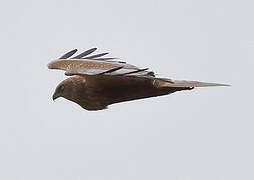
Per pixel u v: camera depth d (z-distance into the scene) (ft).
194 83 40.22
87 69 38.42
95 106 43.11
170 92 41.11
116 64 42.65
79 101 43.11
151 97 41.88
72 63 43.06
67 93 43.21
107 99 42.65
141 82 41.34
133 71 36.96
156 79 39.55
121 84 41.75
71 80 43.11
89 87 42.39
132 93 41.73
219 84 39.68
